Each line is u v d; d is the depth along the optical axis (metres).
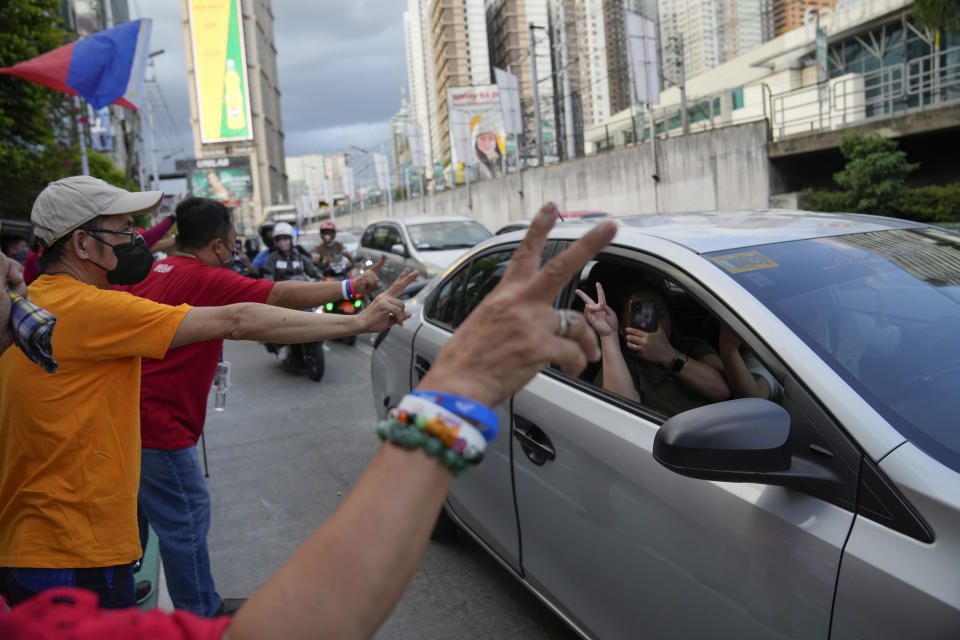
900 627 1.33
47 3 12.95
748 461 1.49
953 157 17.78
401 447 0.71
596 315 2.40
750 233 2.38
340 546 0.68
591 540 2.19
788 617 1.54
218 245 2.82
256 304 1.98
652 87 22.69
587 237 0.71
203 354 2.58
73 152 14.82
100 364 1.81
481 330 0.73
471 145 34.72
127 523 1.88
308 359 7.68
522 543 2.61
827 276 2.07
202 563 2.71
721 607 1.72
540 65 72.88
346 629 0.67
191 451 2.67
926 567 1.33
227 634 0.68
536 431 2.46
